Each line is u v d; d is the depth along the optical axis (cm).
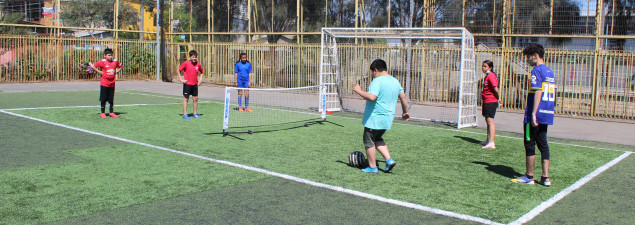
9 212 498
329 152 838
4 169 666
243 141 923
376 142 696
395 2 1902
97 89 1961
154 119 1178
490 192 612
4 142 845
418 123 1238
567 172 729
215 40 2417
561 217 523
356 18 1984
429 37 1245
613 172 735
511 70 1594
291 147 875
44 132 955
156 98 1689
